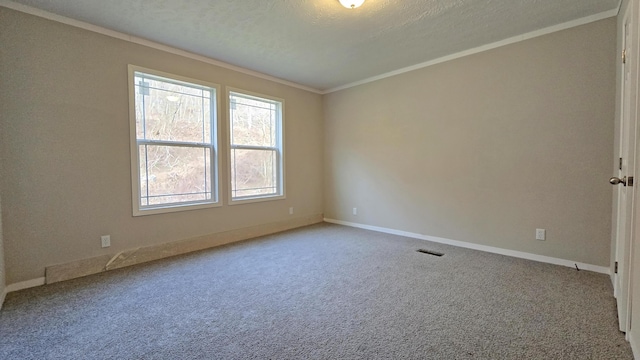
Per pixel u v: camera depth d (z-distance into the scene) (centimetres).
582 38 278
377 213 464
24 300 228
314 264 309
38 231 260
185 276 278
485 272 281
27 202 255
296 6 252
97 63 289
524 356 157
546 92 300
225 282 263
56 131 268
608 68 266
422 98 399
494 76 334
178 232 352
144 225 325
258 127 443
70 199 277
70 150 276
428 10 260
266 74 440
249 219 428
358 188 487
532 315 200
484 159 347
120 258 306
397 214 438
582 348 163
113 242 302
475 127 352
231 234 405
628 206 175
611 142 267
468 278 267
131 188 313
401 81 420
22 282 252
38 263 260
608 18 264
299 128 497
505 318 197
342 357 159
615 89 262
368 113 465
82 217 284
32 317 202
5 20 243
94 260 290
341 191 514
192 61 359
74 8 255
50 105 265
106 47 294
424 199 405
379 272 284
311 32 302
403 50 351
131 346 170
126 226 311
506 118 328
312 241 403
